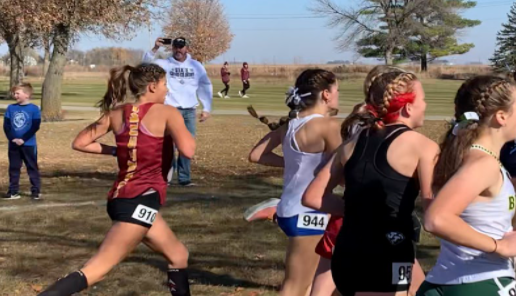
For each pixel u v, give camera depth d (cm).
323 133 420
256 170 1260
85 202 934
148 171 441
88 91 4753
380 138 326
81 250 680
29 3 2389
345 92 4603
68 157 1502
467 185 278
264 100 3684
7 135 960
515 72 355
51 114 2552
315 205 353
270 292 551
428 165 314
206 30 7188
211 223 790
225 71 4075
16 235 742
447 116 2506
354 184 327
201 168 1288
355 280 329
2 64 7625
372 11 6606
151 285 570
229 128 2111
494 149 294
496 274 296
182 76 984
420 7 6588
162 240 459
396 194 319
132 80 458
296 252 433
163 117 445
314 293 435
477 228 291
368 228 323
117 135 448
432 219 275
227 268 614
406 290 327
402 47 6969
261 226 774
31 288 566
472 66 7431
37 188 964
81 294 545
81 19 2480
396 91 328
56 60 2558
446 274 304
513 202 297
